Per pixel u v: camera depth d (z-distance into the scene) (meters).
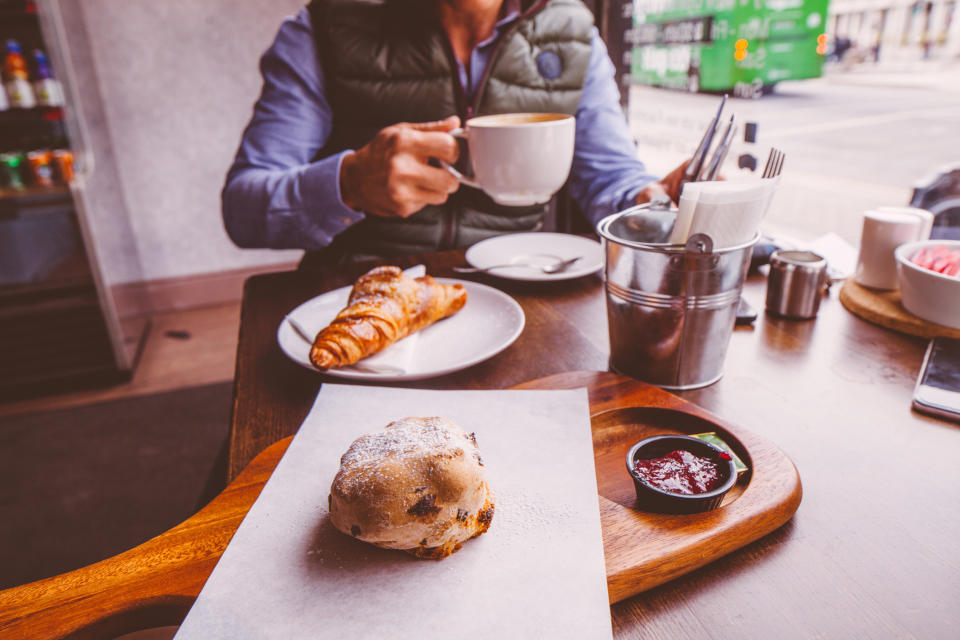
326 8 1.29
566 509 0.49
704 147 0.80
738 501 0.48
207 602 0.41
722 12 3.56
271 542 0.47
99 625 0.43
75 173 2.30
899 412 0.63
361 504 0.44
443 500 0.44
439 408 0.63
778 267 0.85
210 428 2.12
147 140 2.94
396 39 1.31
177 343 2.83
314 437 0.58
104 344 2.42
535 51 1.38
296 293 1.04
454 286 0.89
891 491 0.52
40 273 2.30
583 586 0.42
